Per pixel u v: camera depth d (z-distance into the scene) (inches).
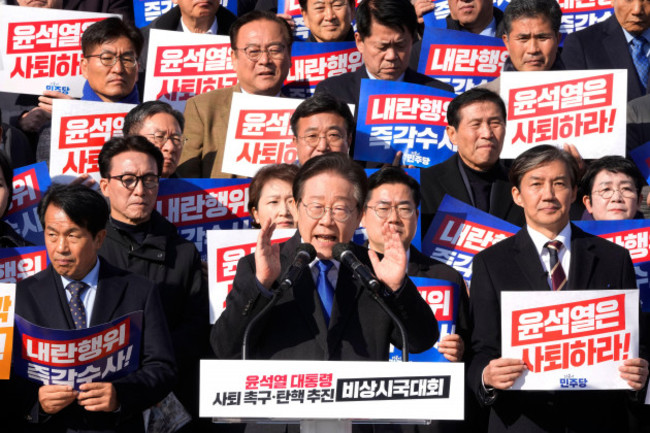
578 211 429.1
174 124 410.9
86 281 318.0
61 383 295.3
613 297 302.7
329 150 401.4
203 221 399.2
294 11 540.7
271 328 269.1
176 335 346.6
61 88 462.6
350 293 270.8
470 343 339.3
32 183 390.6
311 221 265.4
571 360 301.1
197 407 354.6
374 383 206.8
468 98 410.0
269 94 453.7
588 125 419.5
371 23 455.8
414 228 363.3
